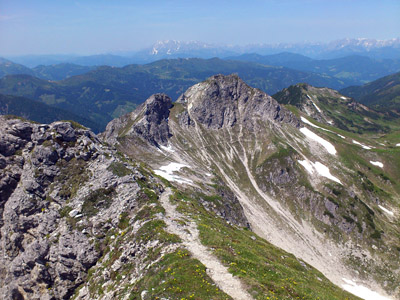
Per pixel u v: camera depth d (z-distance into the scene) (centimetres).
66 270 6706
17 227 8100
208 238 5422
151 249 5197
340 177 19488
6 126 9425
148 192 7606
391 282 12950
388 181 19838
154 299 3700
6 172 8869
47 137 9006
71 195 8056
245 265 4597
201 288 3788
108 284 5231
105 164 8462
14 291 7275
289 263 6431
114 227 6850
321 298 4266
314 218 16875
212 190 14150
